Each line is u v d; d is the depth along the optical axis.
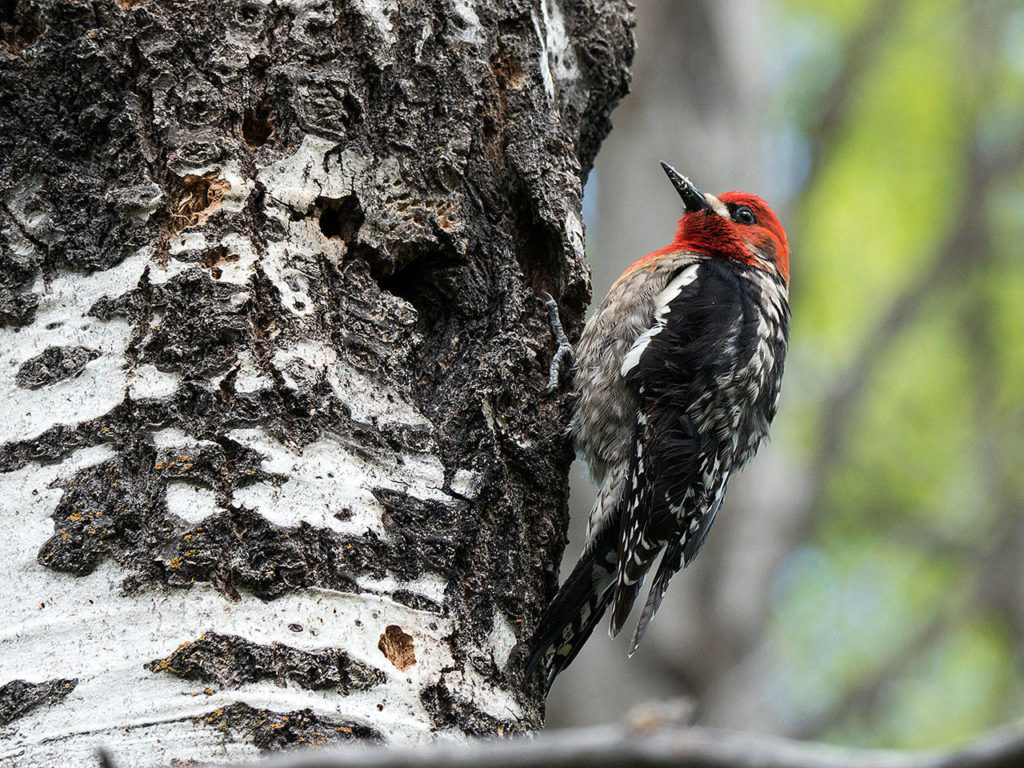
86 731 5.84
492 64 8.58
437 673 6.61
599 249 19.81
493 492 7.45
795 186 23.56
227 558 6.31
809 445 21.88
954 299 24.30
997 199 23.98
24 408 6.69
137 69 7.34
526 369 8.00
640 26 20.45
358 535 6.62
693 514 10.38
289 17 7.66
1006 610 22.41
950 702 22.61
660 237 19.50
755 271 11.83
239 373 6.74
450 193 8.02
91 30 7.33
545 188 8.52
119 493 6.42
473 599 7.15
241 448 6.56
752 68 20.58
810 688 22.48
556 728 17.81
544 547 7.91
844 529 23.98
